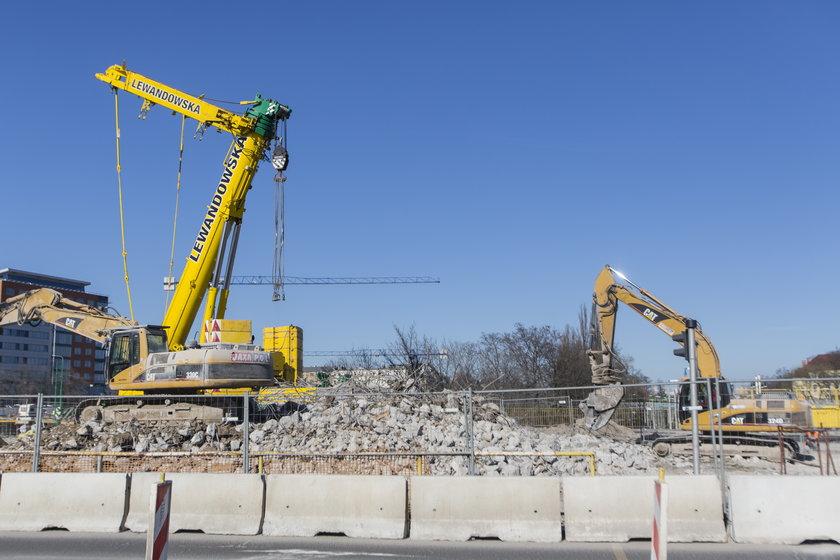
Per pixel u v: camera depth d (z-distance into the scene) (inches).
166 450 742.5
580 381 1980.8
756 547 424.2
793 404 862.5
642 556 403.9
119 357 903.7
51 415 950.4
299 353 1176.8
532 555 407.8
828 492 437.7
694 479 447.2
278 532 458.6
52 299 1021.8
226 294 998.4
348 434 753.0
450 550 420.8
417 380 1053.8
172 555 409.4
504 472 661.9
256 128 996.6
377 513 455.8
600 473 706.2
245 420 578.9
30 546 428.5
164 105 1007.0
